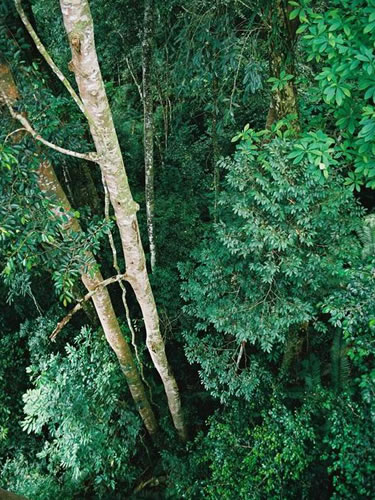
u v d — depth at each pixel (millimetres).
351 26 3631
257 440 5113
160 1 5746
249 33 4508
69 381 5812
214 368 5605
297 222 4383
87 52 2699
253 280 5141
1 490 3238
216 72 4828
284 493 4953
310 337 6582
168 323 6883
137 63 8711
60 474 6594
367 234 4793
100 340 6457
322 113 5008
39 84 3752
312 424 5277
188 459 6258
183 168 8898
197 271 5535
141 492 6508
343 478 4930
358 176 4301
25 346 7465
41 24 6793
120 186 3555
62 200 4316
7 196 3412
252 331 4988
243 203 4508
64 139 4320
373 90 3432
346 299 4105
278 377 5953
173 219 7840
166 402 7066
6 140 3227
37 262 3982
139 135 10008
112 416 6516
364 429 4305
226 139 8242
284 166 4172
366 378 4086
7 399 6969
